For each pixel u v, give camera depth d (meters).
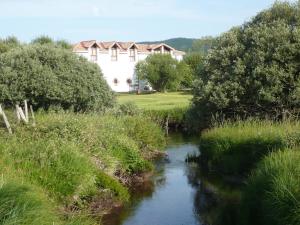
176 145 24.45
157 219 12.25
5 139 12.88
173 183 16.20
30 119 16.59
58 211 9.95
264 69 20.08
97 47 75.31
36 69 22.61
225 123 19.62
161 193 14.91
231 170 16.05
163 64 68.56
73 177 11.69
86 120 17.08
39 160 11.67
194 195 14.62
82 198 12.09
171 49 85.06
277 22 21.58
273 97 19.75
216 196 14.40
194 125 23.08
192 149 23.00
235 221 11.94
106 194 13.02
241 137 16.36
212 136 17.88
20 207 7.58
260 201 10.73
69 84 23.03
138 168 16.92
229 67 21.62
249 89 20.62
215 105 21.45
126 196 13.59
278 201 9.56
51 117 17.12
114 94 25.95
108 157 14.82
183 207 13.35
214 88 21.38
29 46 24.64
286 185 9.66
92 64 25.19
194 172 17.81
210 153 17.62
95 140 15.18
